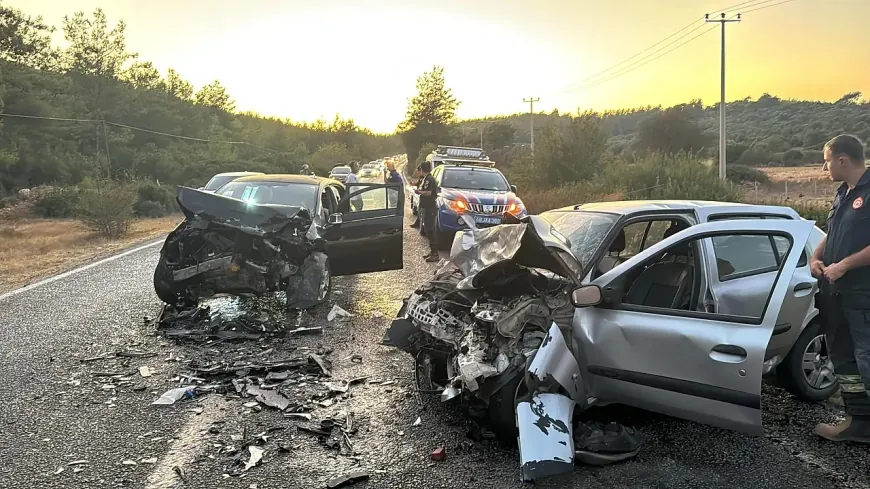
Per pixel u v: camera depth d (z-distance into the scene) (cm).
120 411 419
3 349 556
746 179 3206
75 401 436
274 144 6981
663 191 1708
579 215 464
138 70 5278
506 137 6931
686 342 331
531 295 397
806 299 426
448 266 512
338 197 924
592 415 416
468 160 1961
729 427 326
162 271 653
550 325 370
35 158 3073
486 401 363
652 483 328
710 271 404
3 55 3662
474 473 339
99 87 4500
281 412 421
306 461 350
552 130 2352
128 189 1602
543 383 341
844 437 375
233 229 639
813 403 448
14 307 720
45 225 2031
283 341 593
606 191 1838
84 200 1523
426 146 5772
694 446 375
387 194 823
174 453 357
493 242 440
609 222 425
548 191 1959
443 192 1202
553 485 326
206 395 451
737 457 360
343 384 476
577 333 372
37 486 317
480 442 378
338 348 571
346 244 776
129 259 1105
